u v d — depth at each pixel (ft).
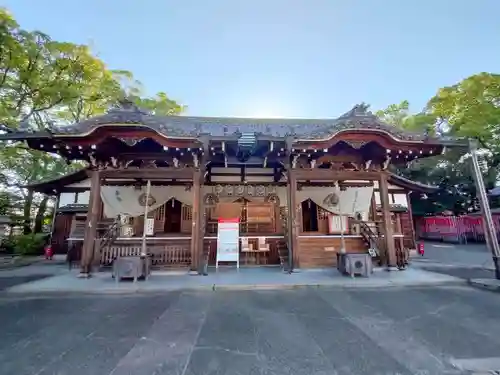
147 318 13.83
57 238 39.52
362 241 30.19
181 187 31.71
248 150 26.63
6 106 32.32
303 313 14.52
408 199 43.50
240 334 11.62
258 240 31.12
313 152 26.78
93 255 25.50
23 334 11.78
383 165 28.94
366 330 11.97
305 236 29.66
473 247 51.98
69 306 16.20
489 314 14.10
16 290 19.30
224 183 32.76
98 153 26.22
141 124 22.88
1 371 8.63
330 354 9.68
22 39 31.32
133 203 30.76
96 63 36.76
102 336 11.48
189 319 13.64
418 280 22.00
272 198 32.99
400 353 9.71
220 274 25.26
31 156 44.83
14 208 53.42
